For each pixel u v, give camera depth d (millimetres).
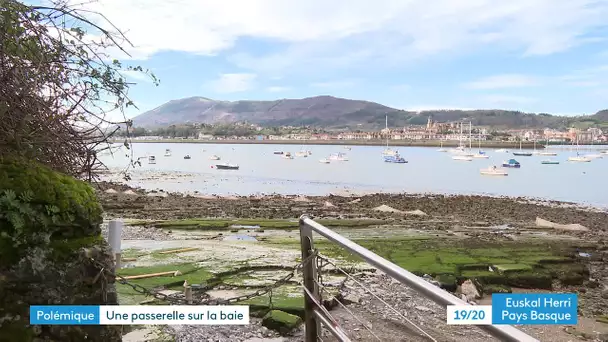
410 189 48219
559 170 78062
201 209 27453
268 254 12445
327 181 55969
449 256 15188
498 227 24172
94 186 4059
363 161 98500
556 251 16609
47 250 2867
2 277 2721
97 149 3689
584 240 20156
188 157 100562
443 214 29219
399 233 20594
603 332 9586
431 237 19250
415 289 2199
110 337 3168
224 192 42406
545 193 46188
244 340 6617
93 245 3100
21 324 2770
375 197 37469
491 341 7105
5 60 2965
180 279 9359
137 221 20906
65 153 3488
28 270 2793
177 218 23641
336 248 14508
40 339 2846
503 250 16578
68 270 2941
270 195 38594
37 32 3193
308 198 36062
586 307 11445
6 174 2830
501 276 13047
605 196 43969
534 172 73875
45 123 3248
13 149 3018
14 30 2967
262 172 68375
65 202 2959
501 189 49562
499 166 85750
